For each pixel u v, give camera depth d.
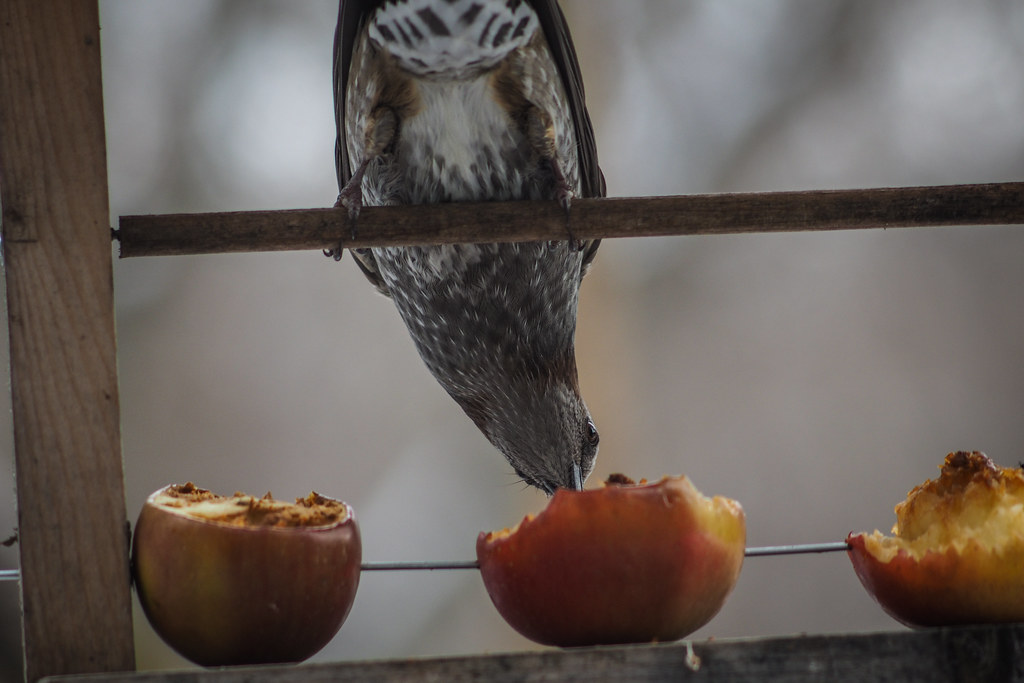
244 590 5.02
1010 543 5.34
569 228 6.64
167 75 23.38
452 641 20.22
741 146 23.58
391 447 22.92
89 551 5.27
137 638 15.97
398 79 7.75
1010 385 22.86
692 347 22.62
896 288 23.14
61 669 5.20
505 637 20.14
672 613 5.12
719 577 5.19
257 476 22.56
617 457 19.80
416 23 7.54
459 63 7.68
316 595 5.11
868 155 23.91
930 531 5.58
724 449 22.34
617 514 5.09
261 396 22.94
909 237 23.28
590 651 4.77
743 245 23.03
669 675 4.78
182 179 23.20
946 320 23.00
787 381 22.64
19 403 5.34
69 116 5.54
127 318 22.44
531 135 7.86
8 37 5.57
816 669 4.84
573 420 9.06
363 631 20.12
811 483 22.11
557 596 5.12
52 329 5.40
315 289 23.44
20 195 5.47
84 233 5.48
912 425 22.64
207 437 22.41
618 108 22.02
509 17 7.61
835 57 24.22
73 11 5.61
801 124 24.00
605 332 19.94
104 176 5.53
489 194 8.15
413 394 23.25
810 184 23.69
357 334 23.38
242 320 23.20
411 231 6.59
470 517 21.86
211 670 4.64
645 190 23.00
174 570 5.06
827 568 21.42
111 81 22.89
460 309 8.56
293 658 5.21
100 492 5.31
